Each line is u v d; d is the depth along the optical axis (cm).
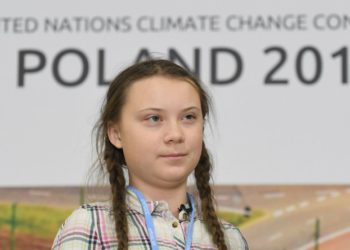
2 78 598
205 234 352
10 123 596
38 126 596
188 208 350
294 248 584
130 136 337
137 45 599
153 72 344
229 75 595
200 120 343
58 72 598
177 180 337
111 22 601
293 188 588
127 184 360
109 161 360
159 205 339
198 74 594
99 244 330
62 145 595
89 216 337
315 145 589
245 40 597
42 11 602
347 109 590
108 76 597
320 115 591
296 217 587
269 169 590
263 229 585
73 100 596
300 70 594
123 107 344
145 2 602
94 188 514
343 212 585
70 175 593
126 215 339
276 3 598
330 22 596
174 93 335
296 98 593
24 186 592
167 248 332
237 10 599
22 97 598
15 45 600
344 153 588
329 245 583
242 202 587
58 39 600
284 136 592
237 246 367
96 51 599
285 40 596
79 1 602
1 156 594
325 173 588
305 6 598
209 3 600
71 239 330
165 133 331
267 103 593
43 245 586
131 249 329
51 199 590
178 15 600
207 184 381
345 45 594
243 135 591
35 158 593
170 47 598
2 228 587
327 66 593
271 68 595
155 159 333
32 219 589
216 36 598
